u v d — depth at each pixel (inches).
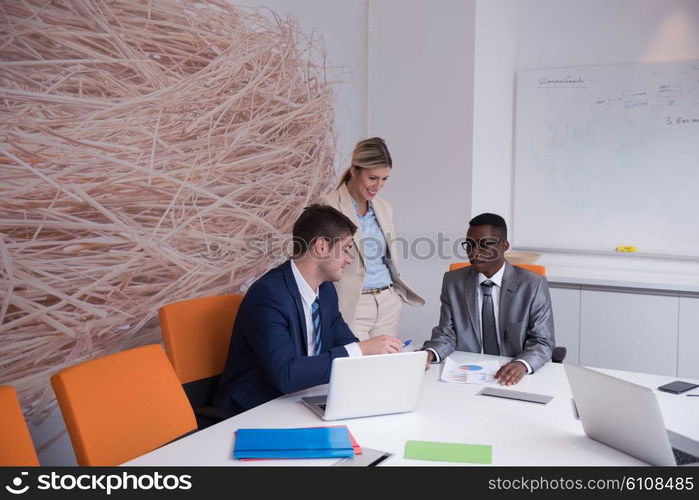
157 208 115.0
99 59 103.7
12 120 92.6
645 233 171.9
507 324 102.7
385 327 127.9
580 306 165.6
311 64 155.3
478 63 168.4
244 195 134.9
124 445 67.1
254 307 82.7
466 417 72.0
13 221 93.6
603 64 174.1
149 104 112.3
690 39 166.1
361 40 176.9
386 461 60.1
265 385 83.7
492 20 174.1
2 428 56.5
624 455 61.7
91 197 103.7
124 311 110.5
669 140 167.5
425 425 69.4
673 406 75.2
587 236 178.2
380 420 71.1
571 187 178.5
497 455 61.7
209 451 62.3
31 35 94.2
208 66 124.0
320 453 60.8
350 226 85.6
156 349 74.6
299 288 86.0
